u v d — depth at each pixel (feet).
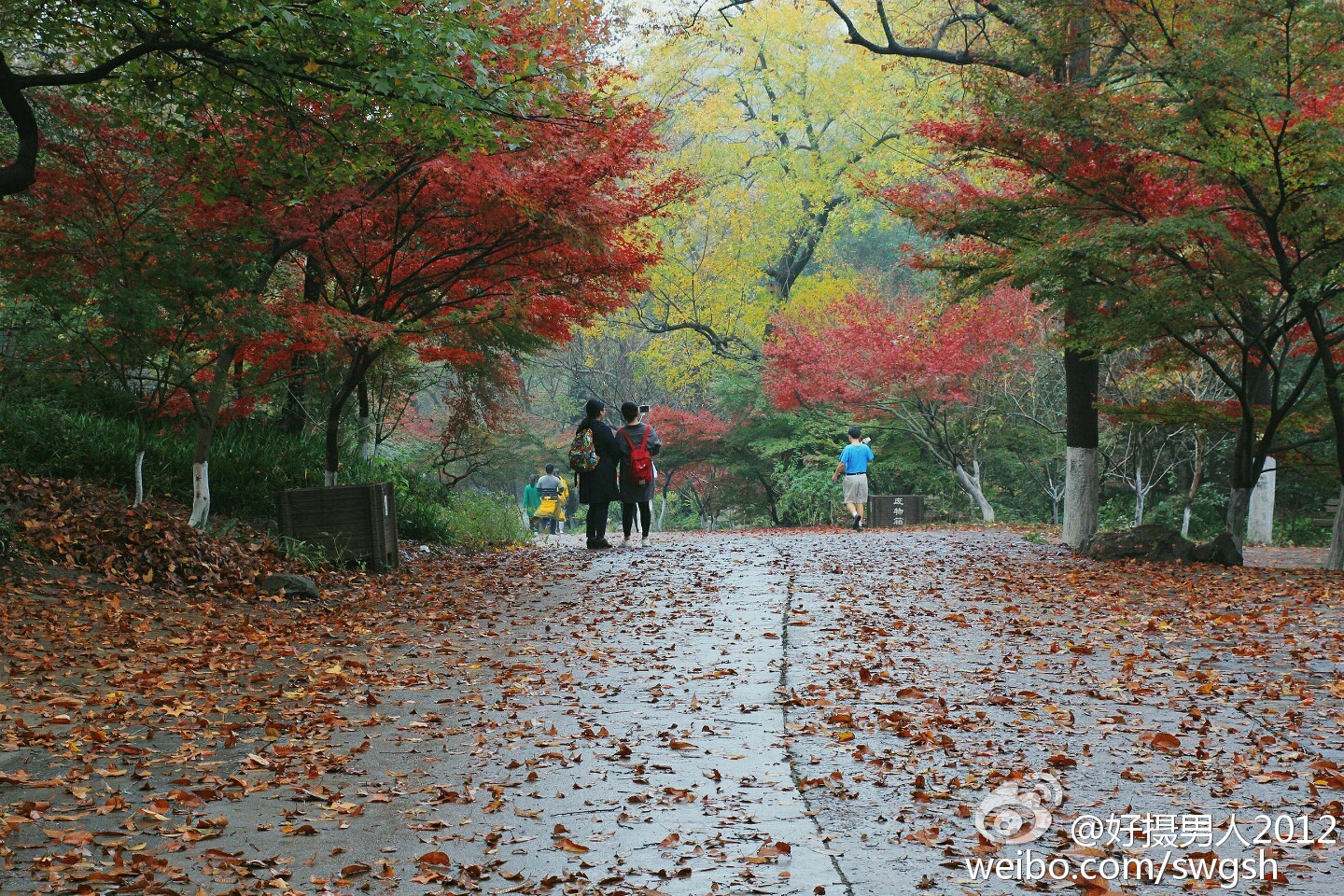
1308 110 40.98
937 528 77.97
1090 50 54.39
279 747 19.08
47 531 33.91
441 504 65.62
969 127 46.96
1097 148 44.42
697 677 25.30
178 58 33.42
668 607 36.01
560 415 163.53
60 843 14.37
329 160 37.19
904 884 13.39
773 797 16.66
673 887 13.35
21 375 44.62
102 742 18.93
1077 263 44.52
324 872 13.78
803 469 115.03
